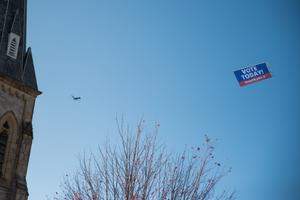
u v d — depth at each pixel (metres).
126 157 26.23
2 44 50.75
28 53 52.88
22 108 49.94
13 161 47.38
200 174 26.45
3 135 47.78
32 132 49.56
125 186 25.50
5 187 45.53
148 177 25.78
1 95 48.28
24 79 50.88
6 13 52.59
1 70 48.94
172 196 25.50
